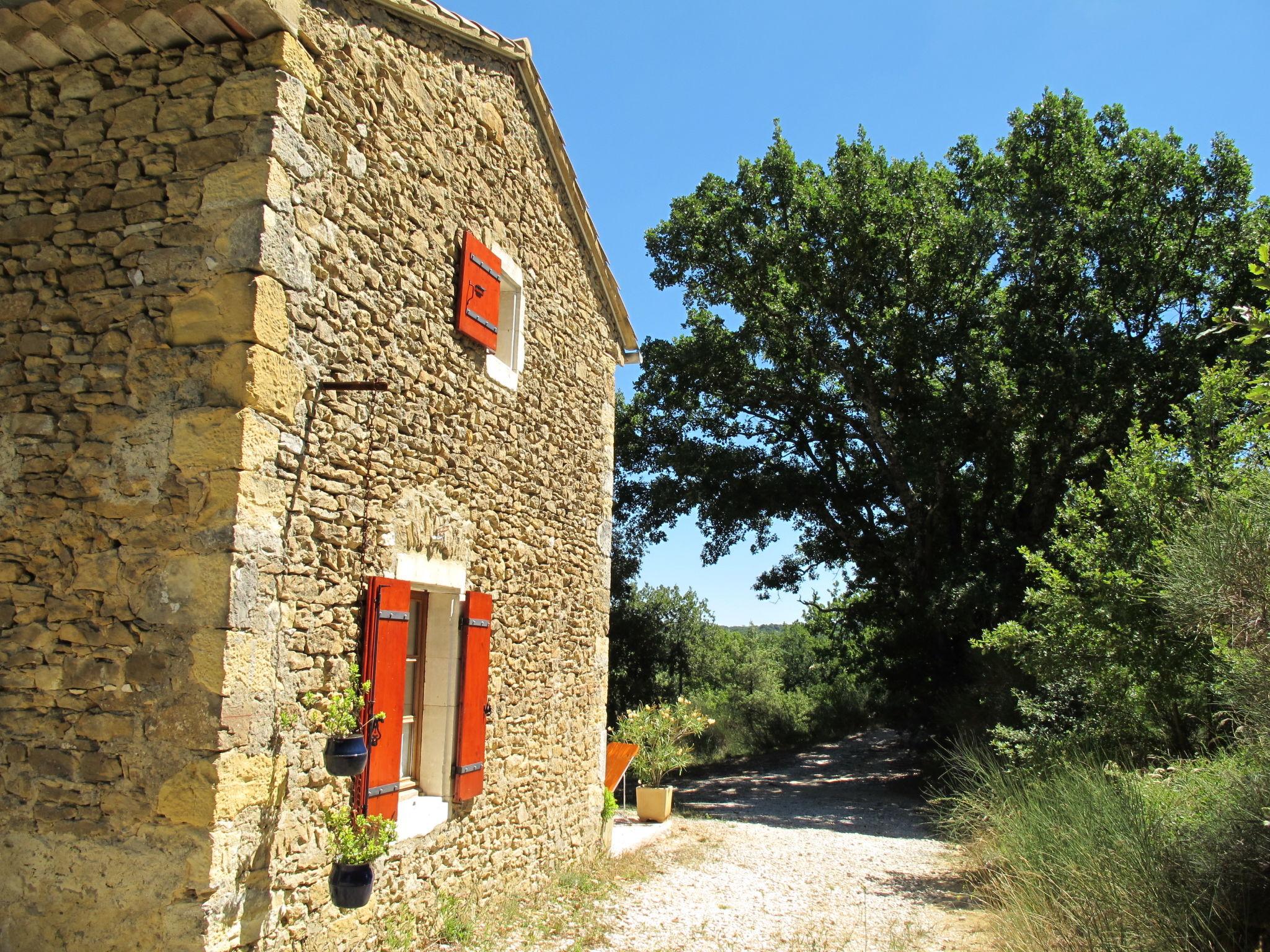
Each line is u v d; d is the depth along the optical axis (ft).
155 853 11.82
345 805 14.73
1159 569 24.77
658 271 57.52
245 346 12.62
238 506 12.29
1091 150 52.26
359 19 15.78
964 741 40.98
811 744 79.66
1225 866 16.89
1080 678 29.76
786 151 55.47
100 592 12.64
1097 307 51.60
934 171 55.21
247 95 13.34
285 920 13.10
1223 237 51.78
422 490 17.31
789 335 54.60
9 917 12.21
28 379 13.42
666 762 36.68
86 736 12.34
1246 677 18.06
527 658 21.95
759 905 22.67
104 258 13.47
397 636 16.01
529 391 22.50
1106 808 19.86
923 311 54.08
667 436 61.11
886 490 60.85
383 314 16.21
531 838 21.85
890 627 58.95
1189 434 27.58
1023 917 18.30
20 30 13.56
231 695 12.06
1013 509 57.11
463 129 19.48
